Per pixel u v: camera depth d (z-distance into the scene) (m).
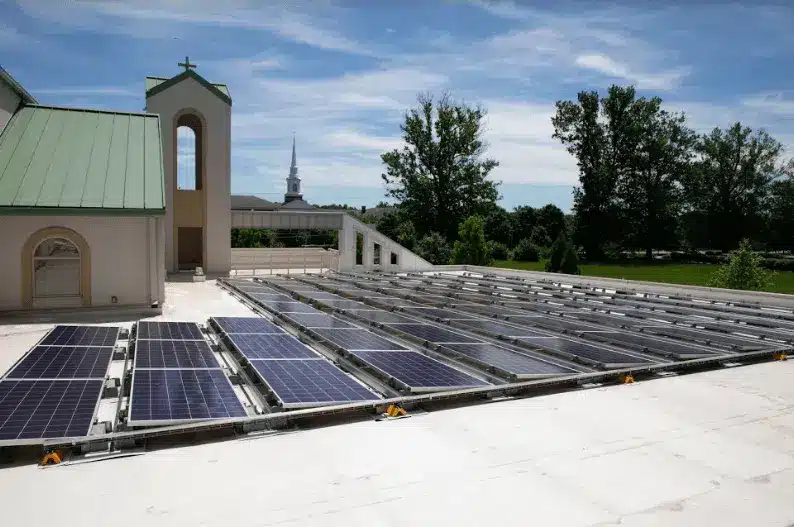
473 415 9.68
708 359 12.96
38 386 9.45
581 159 86.38
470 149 75.12
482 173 76.06
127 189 21.39
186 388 9.55
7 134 22.47
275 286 27.67
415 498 6.76
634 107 84.75
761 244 94.94
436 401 10.41
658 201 84.56
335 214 39.19
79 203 20.14
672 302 25.70
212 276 33.62
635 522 6.34
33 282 20.09
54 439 7.42
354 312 18.73
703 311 23.02
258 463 7.64
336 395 9.48
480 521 6.28
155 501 6.57
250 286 26.77
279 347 12.89
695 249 97.06
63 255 21.48
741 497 6.98
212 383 9.91
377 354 12.27
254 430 8.75
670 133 85.69
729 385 11.78
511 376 11.00
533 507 6.61
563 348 13.62
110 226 20.69
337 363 12.58
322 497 6.74
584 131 85.50
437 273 41.56
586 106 84.19
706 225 93.19
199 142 36.53
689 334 16.20
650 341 14.84
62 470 7.32
